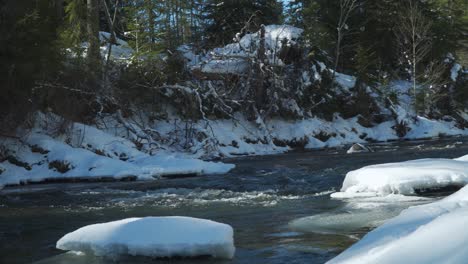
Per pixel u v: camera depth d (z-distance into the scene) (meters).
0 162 15.24
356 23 39.16
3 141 15.73
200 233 4.99
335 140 28.00
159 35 31.23
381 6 40.62
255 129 25.83
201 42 37.72
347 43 39.06
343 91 32.03
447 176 8.38
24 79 15.98
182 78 25.42
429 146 21.89
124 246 4.95
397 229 3.75
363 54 35.53
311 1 38.66
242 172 14.90
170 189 11.73
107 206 9.55
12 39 15.59
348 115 31.72
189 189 11.59
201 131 21.97
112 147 17.45
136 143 20.34
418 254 2.80
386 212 6.91
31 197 11.43
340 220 6.61
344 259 3.23
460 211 3.40
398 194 8.34
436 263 2.64
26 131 16.66
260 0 39.66
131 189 12.14
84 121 20.16
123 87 22.89
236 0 38.59
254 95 26.73
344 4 35.41
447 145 21.83
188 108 23.16
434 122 32.78
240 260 4.91
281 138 26.50
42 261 5.32
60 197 11.20
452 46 41.38
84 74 20.50
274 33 29.19
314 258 4.84
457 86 38.44
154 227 5.15
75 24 24.23
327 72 30.77
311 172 14.03
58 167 15.23
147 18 31.06
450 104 37.56
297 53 28.92
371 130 31.33
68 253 5.59
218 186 11.83
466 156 10.42
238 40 27.30
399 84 38.56
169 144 22.02
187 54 27.81
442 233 2.94
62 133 17.22
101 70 22.08
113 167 14.98
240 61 26.70
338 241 5.46
